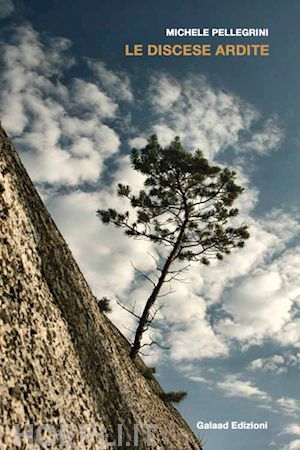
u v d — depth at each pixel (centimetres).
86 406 1148
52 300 1223
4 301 984
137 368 1855
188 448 1745
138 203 2216
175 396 1877
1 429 786
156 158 2173
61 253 1425
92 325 1474
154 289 2002
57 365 1098
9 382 875
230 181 2138
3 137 1288
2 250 1055
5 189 1162
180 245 2219
